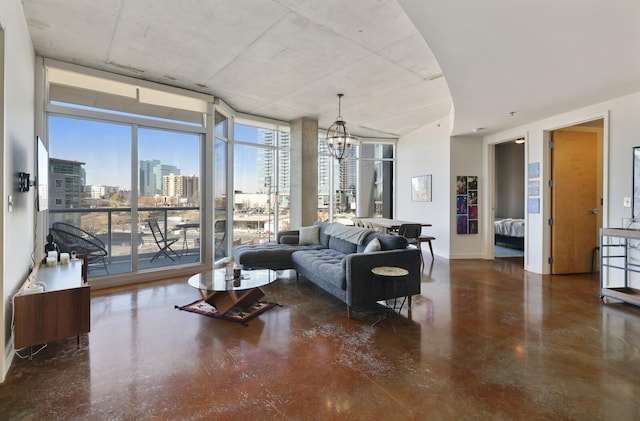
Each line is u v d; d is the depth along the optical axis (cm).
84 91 406
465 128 558
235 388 198
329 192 792
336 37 325
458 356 239
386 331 285
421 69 404
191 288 414
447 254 643
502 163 936
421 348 252
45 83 376
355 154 816
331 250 475
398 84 455
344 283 321
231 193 594
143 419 170
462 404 182
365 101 533
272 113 605
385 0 264
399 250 344
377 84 455
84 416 172
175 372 216
